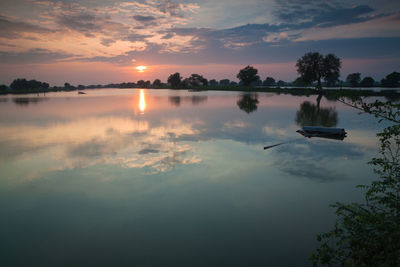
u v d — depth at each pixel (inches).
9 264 212.1
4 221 276.7
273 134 695.7
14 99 2493.8
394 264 112.3
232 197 327.0
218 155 501.4
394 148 503.8
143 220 276.2
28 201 320.2
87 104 1724.9
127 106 1533.0
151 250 228.1
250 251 224.8
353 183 363.6
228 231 255.1
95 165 444.1
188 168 428.8
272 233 250.7
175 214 287.7
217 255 219.9
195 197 327.6
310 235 245.6
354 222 149.6
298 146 566.9
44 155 504.1
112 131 743.1
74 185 363.9
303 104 1608.0
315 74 2481.5
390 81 3801.7
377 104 150.6
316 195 329.4
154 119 974.4
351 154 501.0
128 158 482.3
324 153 511.2
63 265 211.0
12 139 645.3
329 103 1673.2
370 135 673.6
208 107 1440.7
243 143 596.1
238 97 2420.0
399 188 158.2
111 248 231.9
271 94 2974.9
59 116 1085.8
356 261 130.0
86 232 256.2
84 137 663.8
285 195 331.3
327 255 145.9
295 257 215.5
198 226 264.4
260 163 454.3
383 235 129.5
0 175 403.5
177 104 1653.5
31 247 234.2
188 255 220.8
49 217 284.0
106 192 342.6
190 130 752.3
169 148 551.2
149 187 356.5
